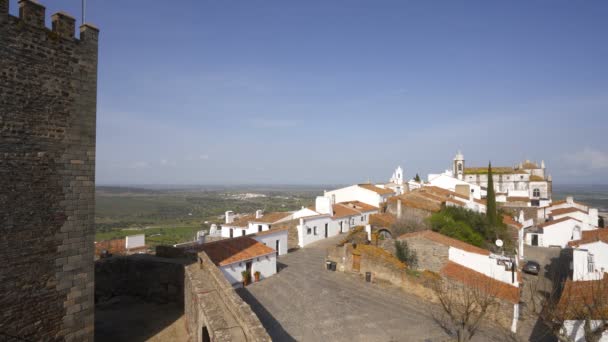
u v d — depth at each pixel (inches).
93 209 543.5
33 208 471.5
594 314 616.1
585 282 835.4
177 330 673.6
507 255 1306.6
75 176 519.8
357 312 926.4
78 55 525.3
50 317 491.5
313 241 1897.1
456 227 1469.0
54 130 494.6
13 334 453.7
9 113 446.3
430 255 1182.3
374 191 2610.7
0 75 437.7
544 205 2755.9
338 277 1236.5
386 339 780.0
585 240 1193.4
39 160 477.4
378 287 1136.2
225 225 2074.3
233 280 1099.3
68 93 512.1
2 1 439.8
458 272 1025.5
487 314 911.0
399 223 1593.3
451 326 852.6
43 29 482.9
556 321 668.7
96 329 668.7
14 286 454.3
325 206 2039.9
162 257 877.2
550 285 1304.1
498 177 3531.0
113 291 845.8
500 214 1861.5
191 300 660.1
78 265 523.2
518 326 925.8
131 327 680.4
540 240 2121.1
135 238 1649.9
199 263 789.9
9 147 447.2
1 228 441.4
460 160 3624.5
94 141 545.6
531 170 3690.9
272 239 1540.4
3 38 440.5
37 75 476.4
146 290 828.6
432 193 2209.6
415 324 860.0
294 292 1075.9
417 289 1059.9
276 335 787.4
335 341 765.3
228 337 441.1
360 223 2320.4
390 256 1182.9
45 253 485.1
